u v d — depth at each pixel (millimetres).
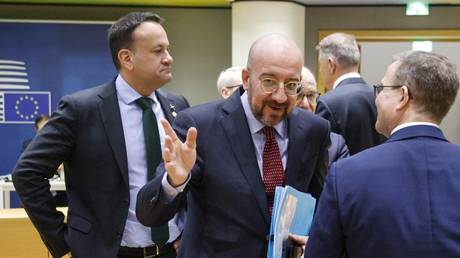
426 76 1290
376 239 1206
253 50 1500
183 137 1574
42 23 6109
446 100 1302
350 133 2699
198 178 1545
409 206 1206
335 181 1280
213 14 6656
